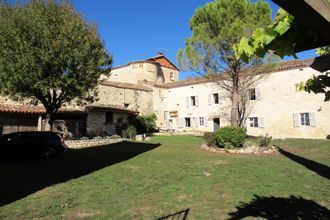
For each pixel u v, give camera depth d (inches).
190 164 453.1
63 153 578.2
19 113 764.6
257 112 1011.9
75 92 595.8
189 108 1244.5
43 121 812.0
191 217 217.5
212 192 287.6
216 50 613.0
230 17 586.9
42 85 542.9
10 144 504.7
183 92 1277.1
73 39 575.8
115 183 324.8
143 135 884.0
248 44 66.3
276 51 66.4
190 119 1237.1
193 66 648.4
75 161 484.4
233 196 273.1
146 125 1139.3
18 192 287.4
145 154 568.7
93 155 554.9
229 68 652.1
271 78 986.1
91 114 952.3
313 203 250.5
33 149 514.0
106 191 291.3
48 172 389.4
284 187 305.9
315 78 103.1
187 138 952.3
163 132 1187.9
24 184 320.2
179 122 1279.5
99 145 741.9
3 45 540.1
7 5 596.4
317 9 49.9
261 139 628.1
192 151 621.6
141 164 451.5
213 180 340.2
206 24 615.8
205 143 727.1
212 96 1164.5
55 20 581.0
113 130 1013.8
